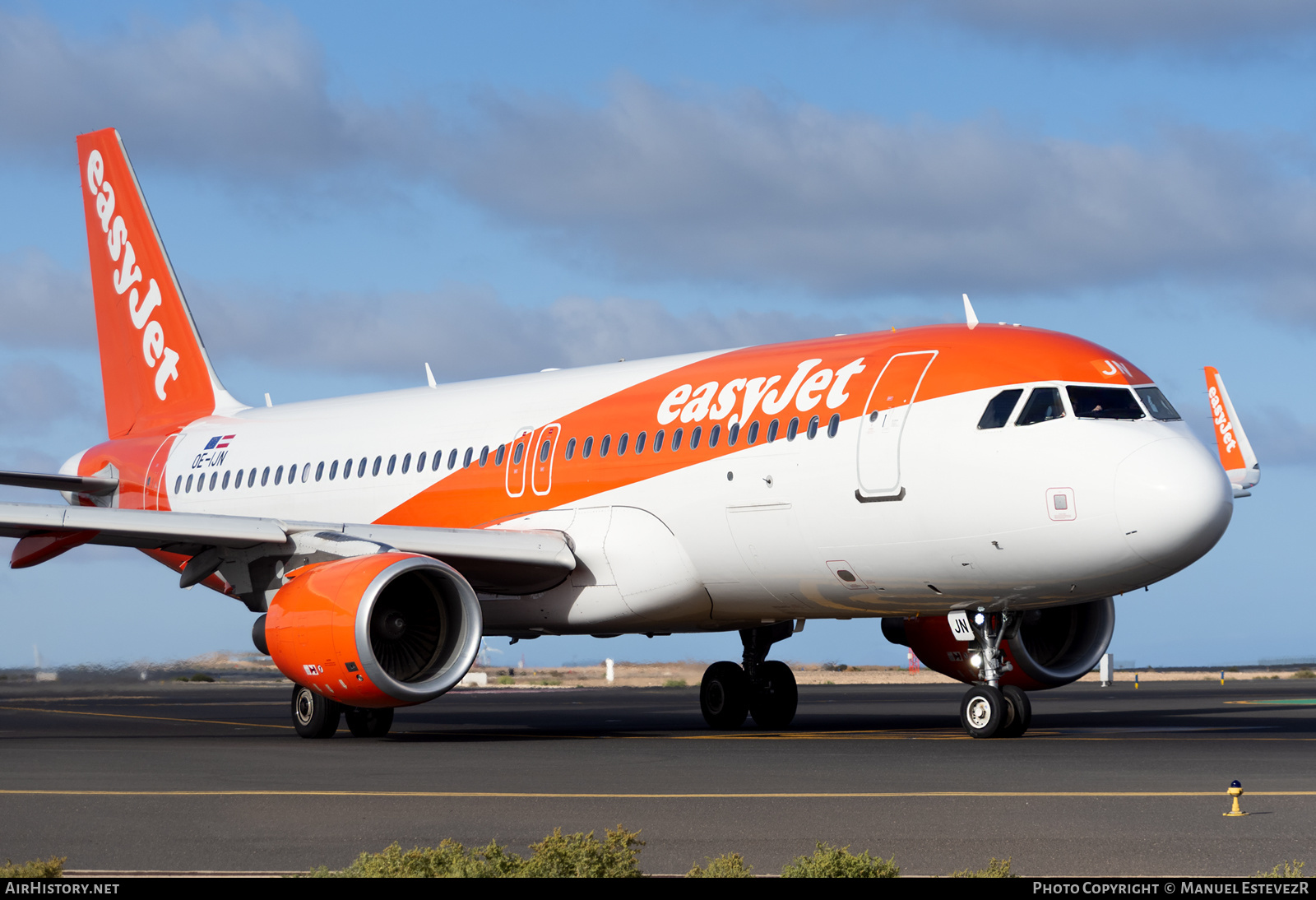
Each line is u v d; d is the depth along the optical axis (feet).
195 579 195.21
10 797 108.06
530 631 204.23
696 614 191.21
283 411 256.93
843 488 169.17
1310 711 246.88
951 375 165.89
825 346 183.93
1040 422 158.30
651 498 187.42
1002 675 172.76
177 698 390.42
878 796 106.42
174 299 278.05
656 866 77.92
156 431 276.62
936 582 167.32
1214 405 201.36
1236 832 87.92
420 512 217.56
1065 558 155.84
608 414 197.77
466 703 323.78
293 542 183.42
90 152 290.76
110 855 81.71
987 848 82.53
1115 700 301.84
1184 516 149.69
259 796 108.27
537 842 83.51
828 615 187.62
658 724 224.12
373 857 71.67
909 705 290.35
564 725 222.28
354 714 184.24
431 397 231.50
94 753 154.30
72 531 177.17
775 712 210.38
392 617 169.78
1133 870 75.77
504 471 206.49
